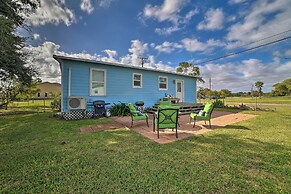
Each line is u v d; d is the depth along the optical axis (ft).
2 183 7.24
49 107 47.73
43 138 14.37
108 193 6.54
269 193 6.58
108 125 20.42
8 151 11.17
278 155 10.37
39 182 7.33
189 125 20.67
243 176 7.86
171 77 41.91
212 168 8.67
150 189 6.82
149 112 33.50
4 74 31.19
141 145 12.56
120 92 32.65
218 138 14.28
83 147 12.02
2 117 28.12
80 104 26.58
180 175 7.95
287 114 29.76
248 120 23.41
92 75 29.45
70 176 7.84
